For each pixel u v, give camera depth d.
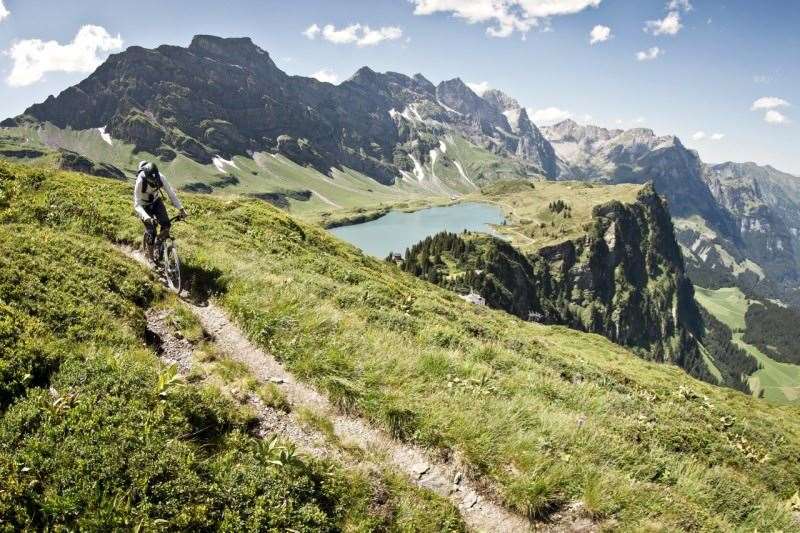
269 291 15.13
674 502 9.75
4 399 7.58
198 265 15.98
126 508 6.27
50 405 7.33
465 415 10.77
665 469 11.33
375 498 8.38
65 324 9.83
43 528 5.94
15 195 18.20
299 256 25.64
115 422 7.48
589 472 9.86
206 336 12.34
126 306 11.71
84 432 7.08
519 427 10.89
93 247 14.38
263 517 7.02
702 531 9.21
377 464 9.30
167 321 12.28
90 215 18.31
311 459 8.48
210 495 6.98
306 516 7.32
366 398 10.84
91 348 9.21
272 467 7.86
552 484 9.41
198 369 10.48
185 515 6.45
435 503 8.73
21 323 9.05
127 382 8.41
